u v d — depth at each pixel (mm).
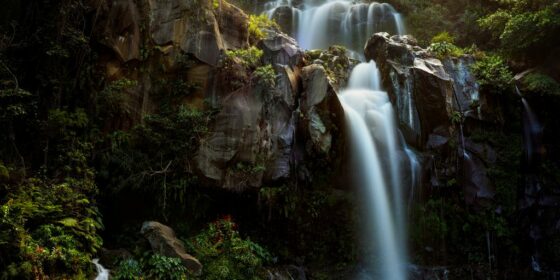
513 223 12758
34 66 11141
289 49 12688
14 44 10594
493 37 16172
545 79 13242
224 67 11680
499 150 13164
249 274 9875
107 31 11906
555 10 13578
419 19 18828
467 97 13125
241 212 11570
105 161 10930
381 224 12125
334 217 12180
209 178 10812
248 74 11828
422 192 12562
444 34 16250
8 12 11094
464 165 12859
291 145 11398
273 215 11539
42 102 10922
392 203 12305
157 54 11719
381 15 18859
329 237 12172
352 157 12156
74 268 8148
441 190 12633
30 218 8609
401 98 12891
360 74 14133
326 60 14086
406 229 12367
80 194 9625
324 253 12078
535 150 13633
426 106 12664
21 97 9984
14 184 9375
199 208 11211
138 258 9336
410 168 12445
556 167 13578
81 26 11867
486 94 13422
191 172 10898
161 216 11000
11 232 7652
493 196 12664
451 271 12242
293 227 11852
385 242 12055
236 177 10906
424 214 12516
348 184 12211
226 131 11078
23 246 7570
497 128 13375
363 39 18656
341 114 11836
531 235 12898
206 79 11633
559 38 13922
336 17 19031
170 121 11062
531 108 13711
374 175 12273
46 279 7633
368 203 12234
